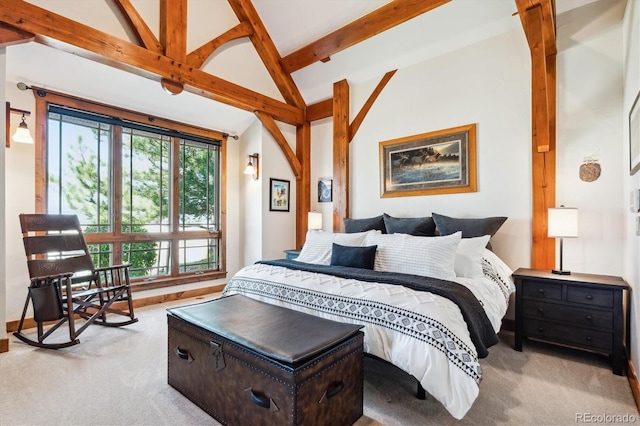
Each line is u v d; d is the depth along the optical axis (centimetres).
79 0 289
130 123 402
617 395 196
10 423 167
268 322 182
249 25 438
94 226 378
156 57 332
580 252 282
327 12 394
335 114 455
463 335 168
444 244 255
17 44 266
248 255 504
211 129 488
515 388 204
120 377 217
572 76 288
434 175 368
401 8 342
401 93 399
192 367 187
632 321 218
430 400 190
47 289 266
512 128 319
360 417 174
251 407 153
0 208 257
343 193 443
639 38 206
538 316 258
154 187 432
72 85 342
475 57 342
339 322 184
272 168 493
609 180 271
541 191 299
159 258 437
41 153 331
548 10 248
